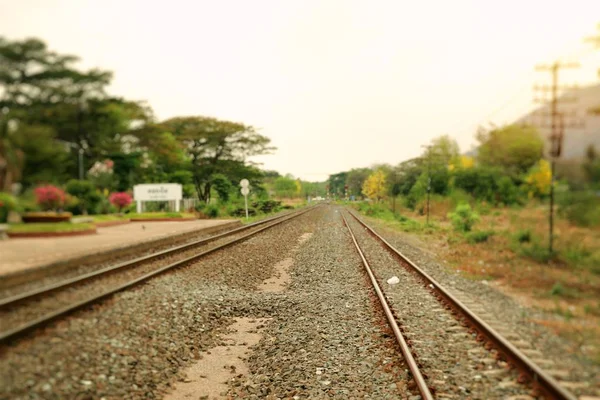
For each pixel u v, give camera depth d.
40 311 7.39
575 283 11.11
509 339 7.27
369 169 146.75
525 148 21.08
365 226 32.28
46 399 4.84
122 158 36.62
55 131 25.34
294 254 18.50
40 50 20.84
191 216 33.66
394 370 6.13
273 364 6.75
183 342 7.53
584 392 5.33
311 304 10.00
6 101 20.44
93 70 25.81
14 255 11.94
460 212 25.67
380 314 8.89
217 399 5.72
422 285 11.71
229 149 53.09
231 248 17.92
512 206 24.23
